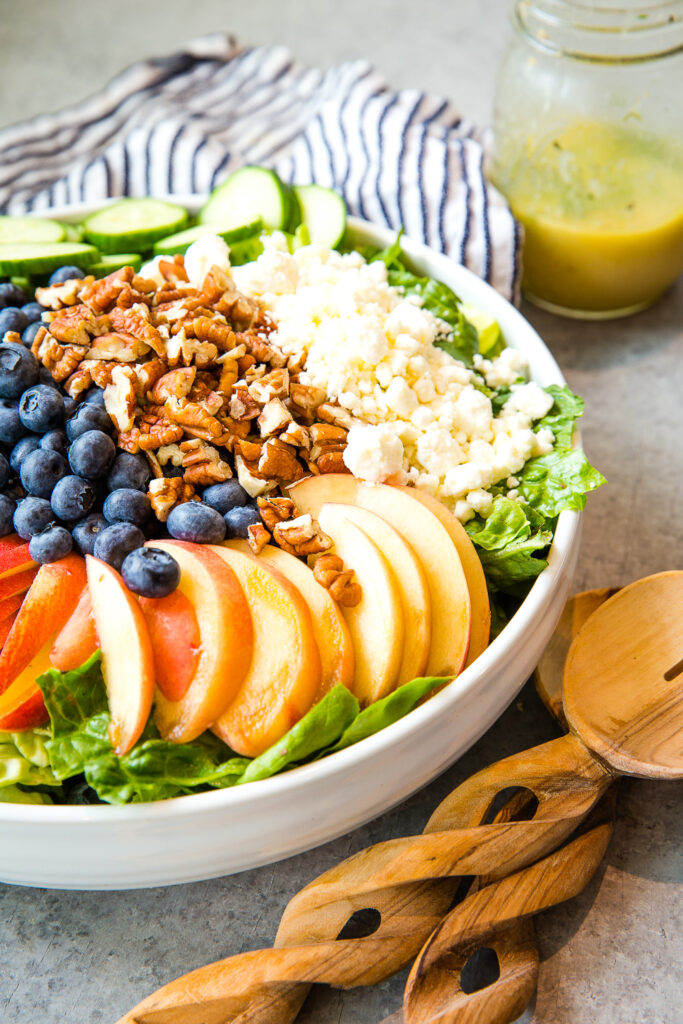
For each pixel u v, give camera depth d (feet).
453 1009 1.82
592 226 2.44
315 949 1.85
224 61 2.85
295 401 2.06
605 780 1.95
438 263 2.27
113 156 2.59
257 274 2.15
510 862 1.89
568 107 2.42
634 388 2.46
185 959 1.91
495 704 1.92
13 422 2.02
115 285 2.14
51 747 1.86
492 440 2.09
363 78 2.67
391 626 1.89
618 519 2.29
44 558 1.95
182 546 1.93
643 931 1.92
